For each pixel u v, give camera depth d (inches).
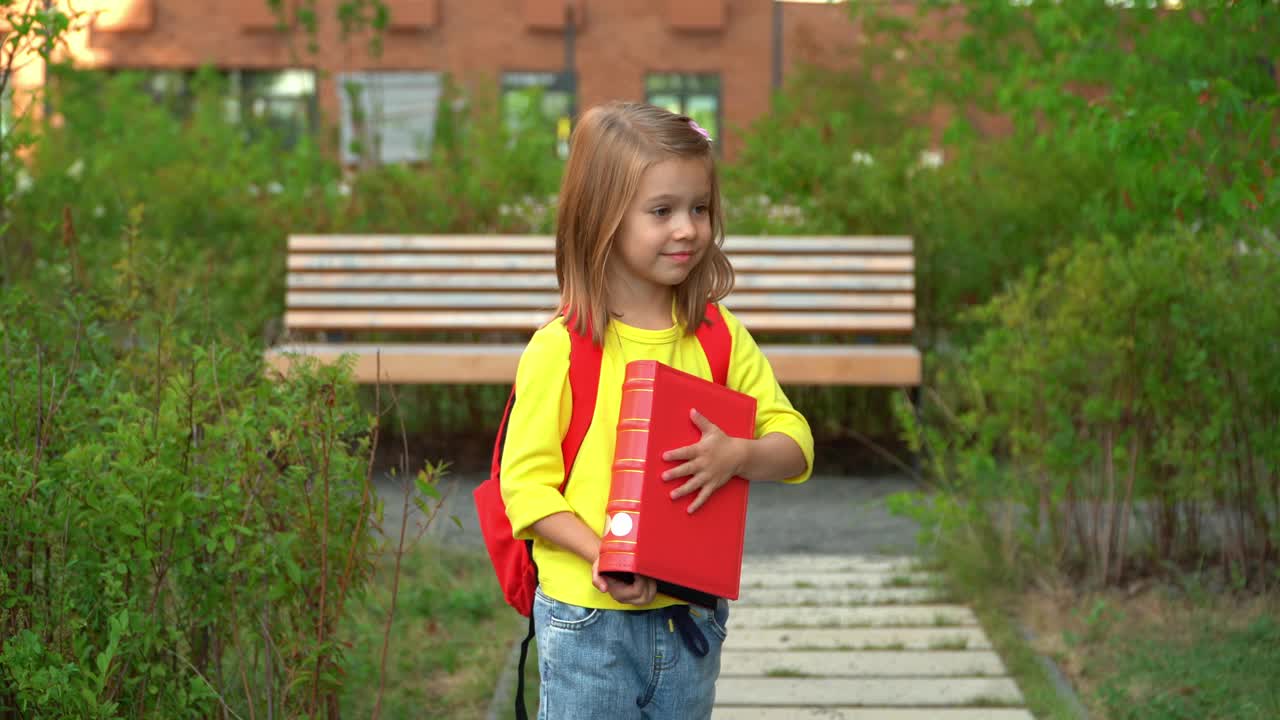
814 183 293.0
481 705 142.6
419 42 809.5
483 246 277.7
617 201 77.0
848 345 289.4
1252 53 169.6
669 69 832.3
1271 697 136.3
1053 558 177.8
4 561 102.0
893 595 177.5
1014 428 179.5
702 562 76.6
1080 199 267.3
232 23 804.6
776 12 828.6
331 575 108.8
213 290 262.8
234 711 107.1
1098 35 194.1
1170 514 178.4
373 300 275.4
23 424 110.5
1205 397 172.2
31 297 132.9
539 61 825.5
